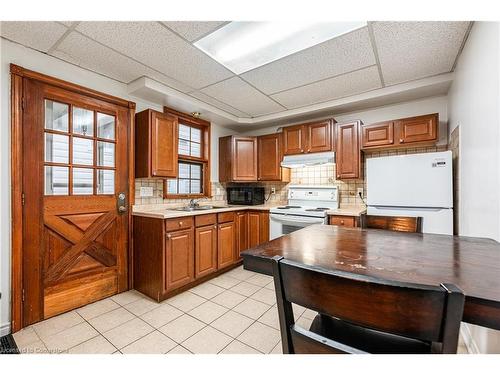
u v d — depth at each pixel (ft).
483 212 4.69
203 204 11.47
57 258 6.42
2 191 5.57
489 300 1.96
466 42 5.74
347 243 4.02
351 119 10.58
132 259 8.09
